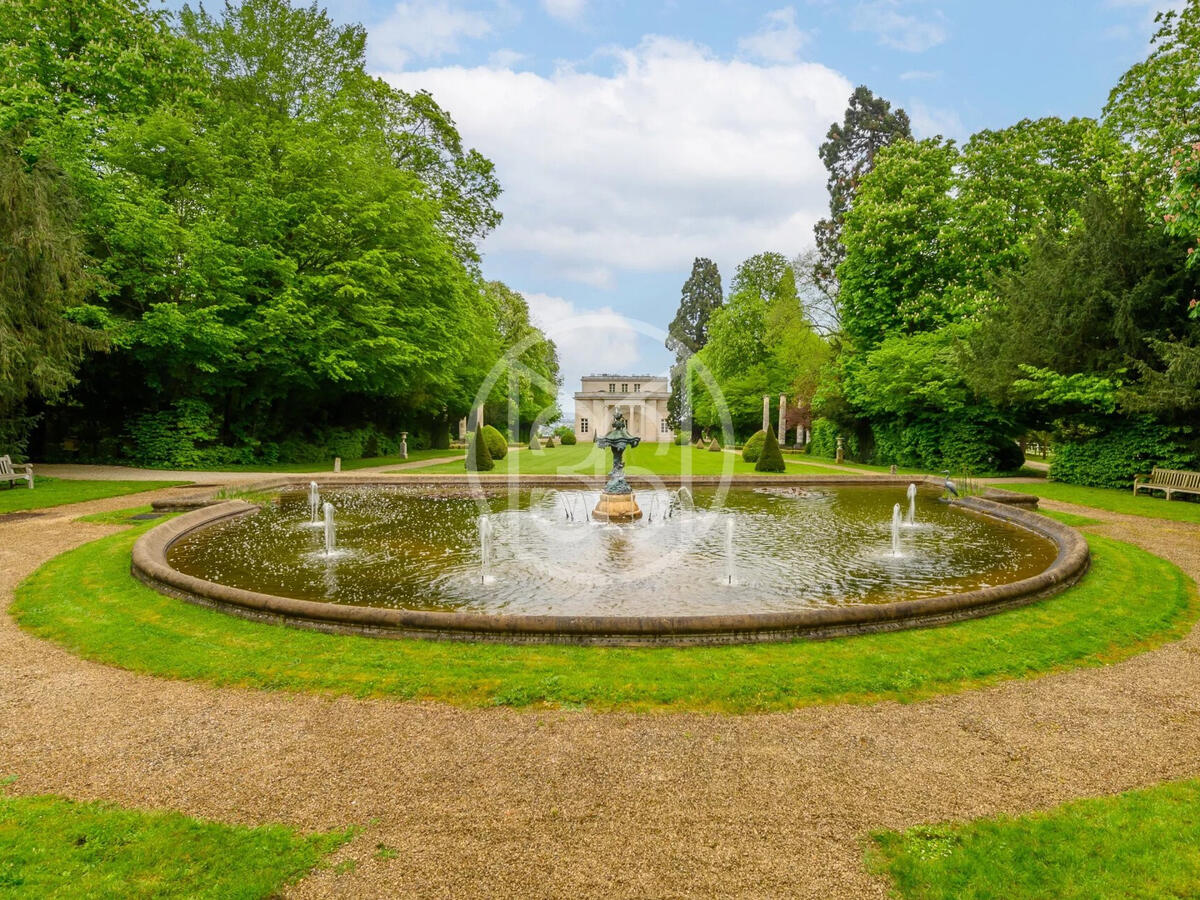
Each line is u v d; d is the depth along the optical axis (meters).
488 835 2.88
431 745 3.67
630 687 4.36
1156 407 14.14
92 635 5.36
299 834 2.88
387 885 2.55
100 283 16.39
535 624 5.16
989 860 2.71
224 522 11.49
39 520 10.79
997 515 12.52
